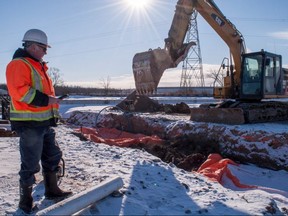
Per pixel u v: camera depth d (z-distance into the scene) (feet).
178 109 60.59
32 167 12.66
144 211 12.65
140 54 52.60
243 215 12.41
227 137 34.09
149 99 65.72
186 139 37.88
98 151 24.89
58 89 246.68
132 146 35.53
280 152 29.45
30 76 12.17
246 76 44.16
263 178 26.43
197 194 14.92
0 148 26.86
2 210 13.04
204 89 178.81
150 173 17.87
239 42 50.01
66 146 27.20
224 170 23.21
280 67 44.80
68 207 11.48
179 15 50.96
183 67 153.07
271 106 42.37
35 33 12.42
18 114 12.28
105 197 13.46
